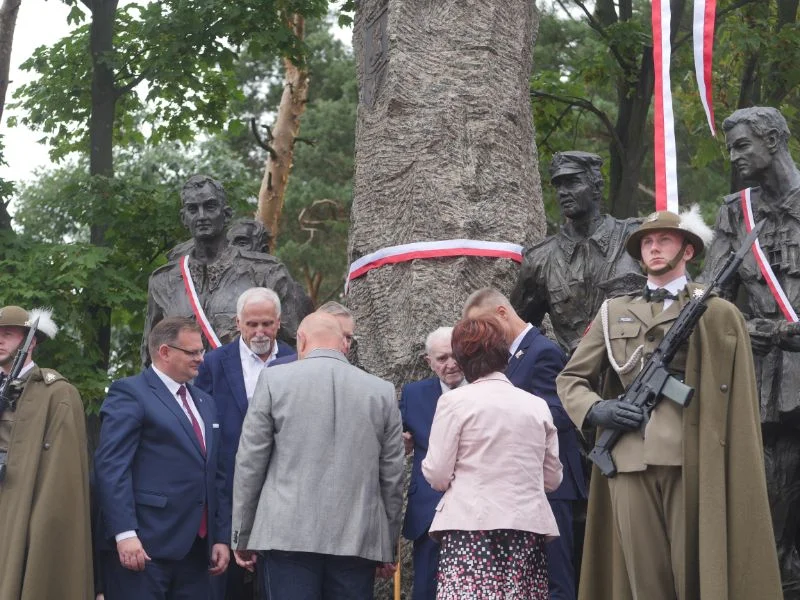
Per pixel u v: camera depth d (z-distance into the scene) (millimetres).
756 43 15594
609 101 23922
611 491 5867
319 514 6285
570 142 18844
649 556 5727
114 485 6891
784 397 7551
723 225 7863
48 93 17672
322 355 6637
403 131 9281
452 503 5895
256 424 6449
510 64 9508
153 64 16500
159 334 7195
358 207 9430
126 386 7113
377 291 9094
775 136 7676
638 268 8203
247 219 10281
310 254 25656
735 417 5723
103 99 16578
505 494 5855
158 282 9492
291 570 6293
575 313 8320
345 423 6441
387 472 6559
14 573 6738
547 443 6102
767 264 7594
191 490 7078
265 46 16828
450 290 8836
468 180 9102
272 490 6379
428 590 7086
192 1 16531
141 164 25516
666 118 7852
